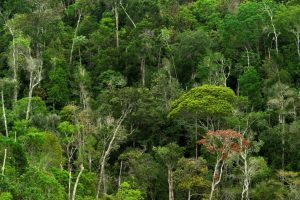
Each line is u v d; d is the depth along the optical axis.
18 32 79.00
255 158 54.66
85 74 76.81
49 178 44.28
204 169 55.91
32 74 73.62
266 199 53.97
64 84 75.81
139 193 50.16
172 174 56.50
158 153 57.50
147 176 58.66
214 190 55.88
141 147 66.62
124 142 64.69
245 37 77.38
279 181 56.50
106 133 59.88
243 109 65.50
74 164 59.00
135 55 77.44
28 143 53.34
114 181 61.16
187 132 65.81
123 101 64.44
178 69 77.94
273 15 79.81
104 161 58.16
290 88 65.81
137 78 78.88
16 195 41.69
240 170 57.84
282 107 63.34
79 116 60.53
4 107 67.50
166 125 65.88
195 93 62.12
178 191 59.16
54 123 63.22
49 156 53.06
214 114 60.22
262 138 61.53
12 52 75.19
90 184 55.19
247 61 75.50
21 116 66.75
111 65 79.44
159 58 78.88
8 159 47.59
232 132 52.69
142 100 65.19
